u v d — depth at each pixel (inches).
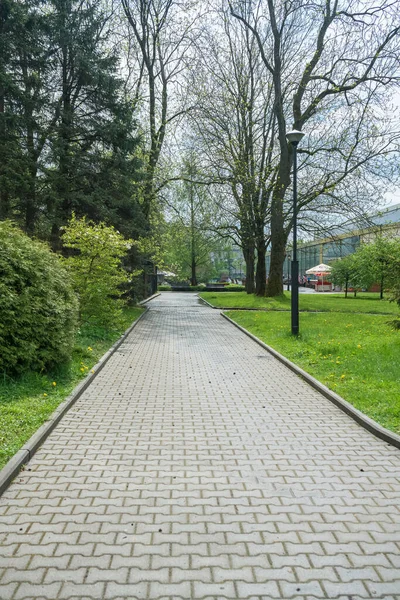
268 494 154.0
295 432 217.2
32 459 180.1
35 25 724.0
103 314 511.5
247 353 447.2
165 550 121.8
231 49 1082.7
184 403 267.1
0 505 143.9
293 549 123.1
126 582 109.1
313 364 367.9
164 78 1087.6
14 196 713.0
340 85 924.0
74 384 295.1
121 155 791.1
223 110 1055.6
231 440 205.8
